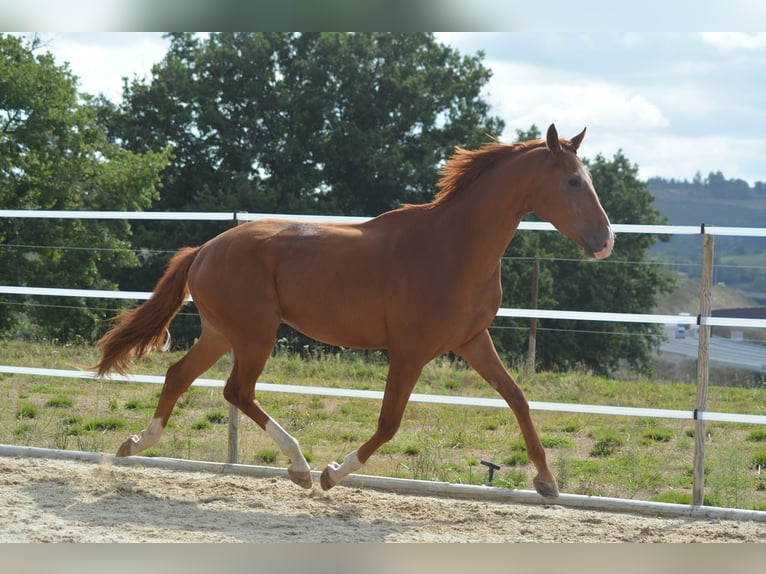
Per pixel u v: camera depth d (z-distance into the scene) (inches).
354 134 1141.1
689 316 223.5
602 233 201.2
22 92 860.6
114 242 845.2
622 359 1135.6
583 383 440.8
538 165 206.1
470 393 411.8
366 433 324.8
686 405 391.5
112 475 239.6
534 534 197.9
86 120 919.0
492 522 207.3
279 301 221.8
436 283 207.9
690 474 274.1
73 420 329.7
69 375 266.7
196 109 1238.3
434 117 1225.4
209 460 267.9
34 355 477.7
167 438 303.9
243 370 223.0
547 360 999.6
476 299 212.2
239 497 221.9
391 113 1218.6
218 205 1082.7
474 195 212.1
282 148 1160.8
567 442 319.6
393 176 1150.3
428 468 262.2
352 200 1155.9
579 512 219.8
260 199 1085.8
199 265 228.7
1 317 768.9
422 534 194.9
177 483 234.7
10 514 194.5
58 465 250.1
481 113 1286.9
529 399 399.5
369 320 214.4
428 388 418.0
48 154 883.4
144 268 1045.2
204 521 198.2
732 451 270.2
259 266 221.0
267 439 310.5
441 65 1288.1
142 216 265.7
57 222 811.4
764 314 956.0
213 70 1233.4
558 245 1101.7
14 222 796.6
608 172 1417.3
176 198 1212.5
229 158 1229.7
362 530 195.8
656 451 307.1
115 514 200.5
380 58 1246.3
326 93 1185.4
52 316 766.5
